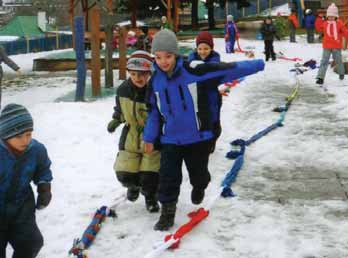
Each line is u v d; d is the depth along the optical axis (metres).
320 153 7.09
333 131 8.02
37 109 9.74
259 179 6.33
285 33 30.19
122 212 5.50
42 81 17.77
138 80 5.20
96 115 9.21
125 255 4.78
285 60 18.78
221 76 4.99
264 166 6.73
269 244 4.91
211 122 5.11
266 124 8.52
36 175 4.21
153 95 5.03
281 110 9.35
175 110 4.99
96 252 4.84
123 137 5.38
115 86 14.02
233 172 6.37
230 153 7.02
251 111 9.54
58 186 6.20
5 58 9.97
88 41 24.70
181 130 5.03
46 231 5.20
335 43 12.12
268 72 15.12
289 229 5.14
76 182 6.30
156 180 5.34
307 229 5.14
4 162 4.05
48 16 55.66
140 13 34.25
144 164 5.32
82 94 11.45
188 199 5.76
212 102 5.25
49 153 7.37
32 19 56.41
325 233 5.06
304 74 14.43
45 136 8.14
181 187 6.05
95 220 5.21
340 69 12.55
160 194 5.12
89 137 8.03
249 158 7.00
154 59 5.07
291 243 4.91
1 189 4.08
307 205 5.62
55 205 5.71
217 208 5.57
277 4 45.06
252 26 30.16
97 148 7.53
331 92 11.19
